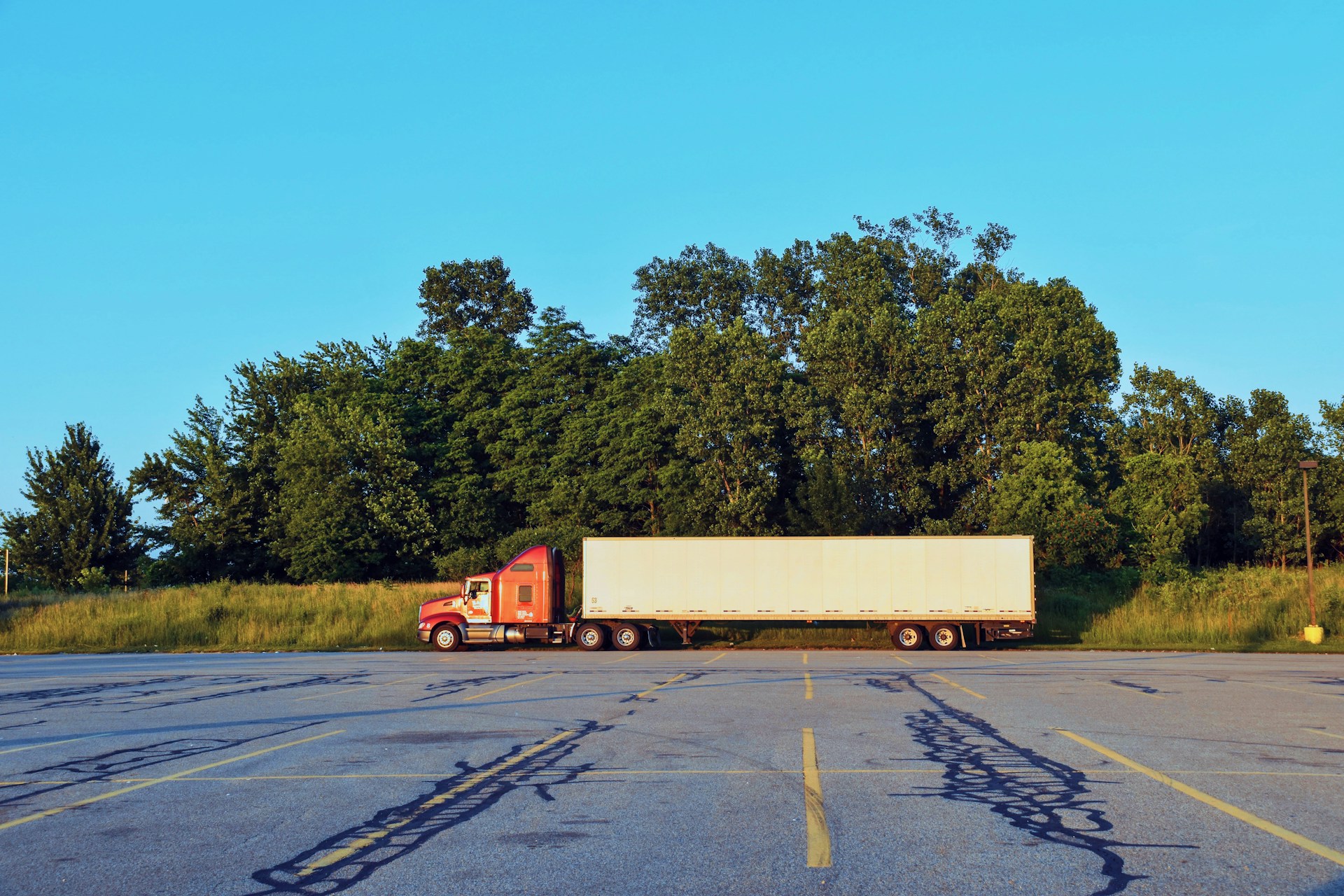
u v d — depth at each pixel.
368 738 12.04
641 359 67.94
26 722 13.92
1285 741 11.36
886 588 30.52
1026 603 30.17
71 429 73.75
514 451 72.00
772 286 78.69
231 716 14.32
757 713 14.17
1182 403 70.06
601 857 6.62
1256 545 67.69
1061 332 62.66
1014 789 8.73
